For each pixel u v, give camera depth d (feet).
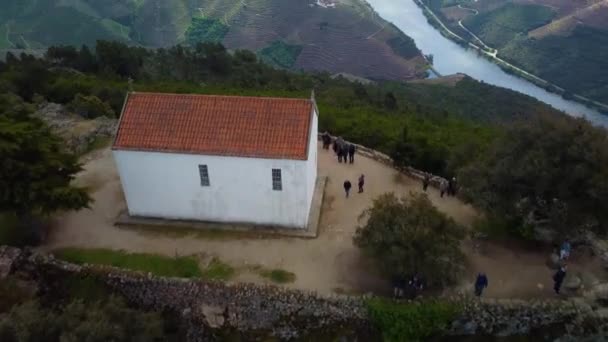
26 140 100.01
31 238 107.34
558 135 94.53
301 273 99.55
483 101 341.82
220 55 309.42
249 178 105.60
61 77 212.64
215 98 109.40
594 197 89.56
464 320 89.86
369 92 293.64
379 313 89.30
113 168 136.46
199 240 108.68
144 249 106.22
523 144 99.60
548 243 104.58
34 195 95.45
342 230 111.75
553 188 93.66
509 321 90.02
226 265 101.60
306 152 101.45
